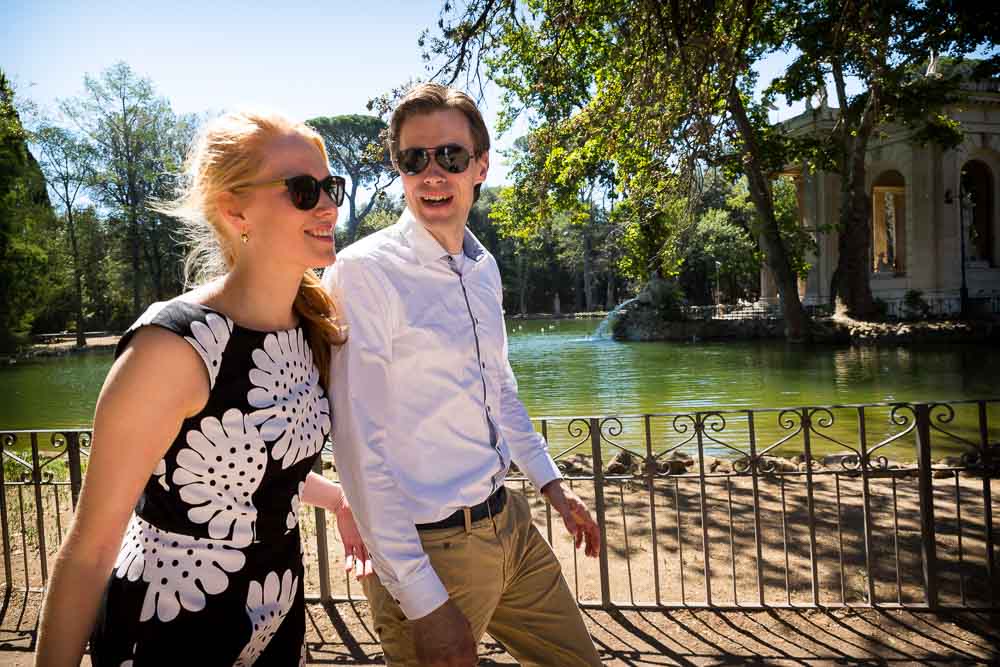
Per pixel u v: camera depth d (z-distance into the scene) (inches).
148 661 49.5
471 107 77.2
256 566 53.8
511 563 75.3
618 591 155.0
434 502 69.4
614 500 229.8
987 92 1159.6
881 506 210.8
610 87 298.2
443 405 70.1
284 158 55.7
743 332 1129.4
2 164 1278.3
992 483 231.9
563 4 277.7
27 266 1334.9
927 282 1202.0
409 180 74.1
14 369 1095.0
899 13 580.1
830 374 631.8
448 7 273.7
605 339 1263.5
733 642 128.2
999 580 150.3
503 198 724.7
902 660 118.8
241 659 52.6
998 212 1264.8
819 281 1346.0
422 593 62.2
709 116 249.3
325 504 75.5
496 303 79.4
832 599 145.2
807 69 739.4
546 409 489.1
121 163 1568.7
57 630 46.4
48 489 253.0
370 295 66.2
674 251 402.3
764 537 188.1
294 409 56.4
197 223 60.1
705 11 238.7
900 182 1359.5
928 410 138.3
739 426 370.6
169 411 49.3
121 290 1893.5
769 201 1011.3
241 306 56.6
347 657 127.6
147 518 51.6
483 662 123.9
